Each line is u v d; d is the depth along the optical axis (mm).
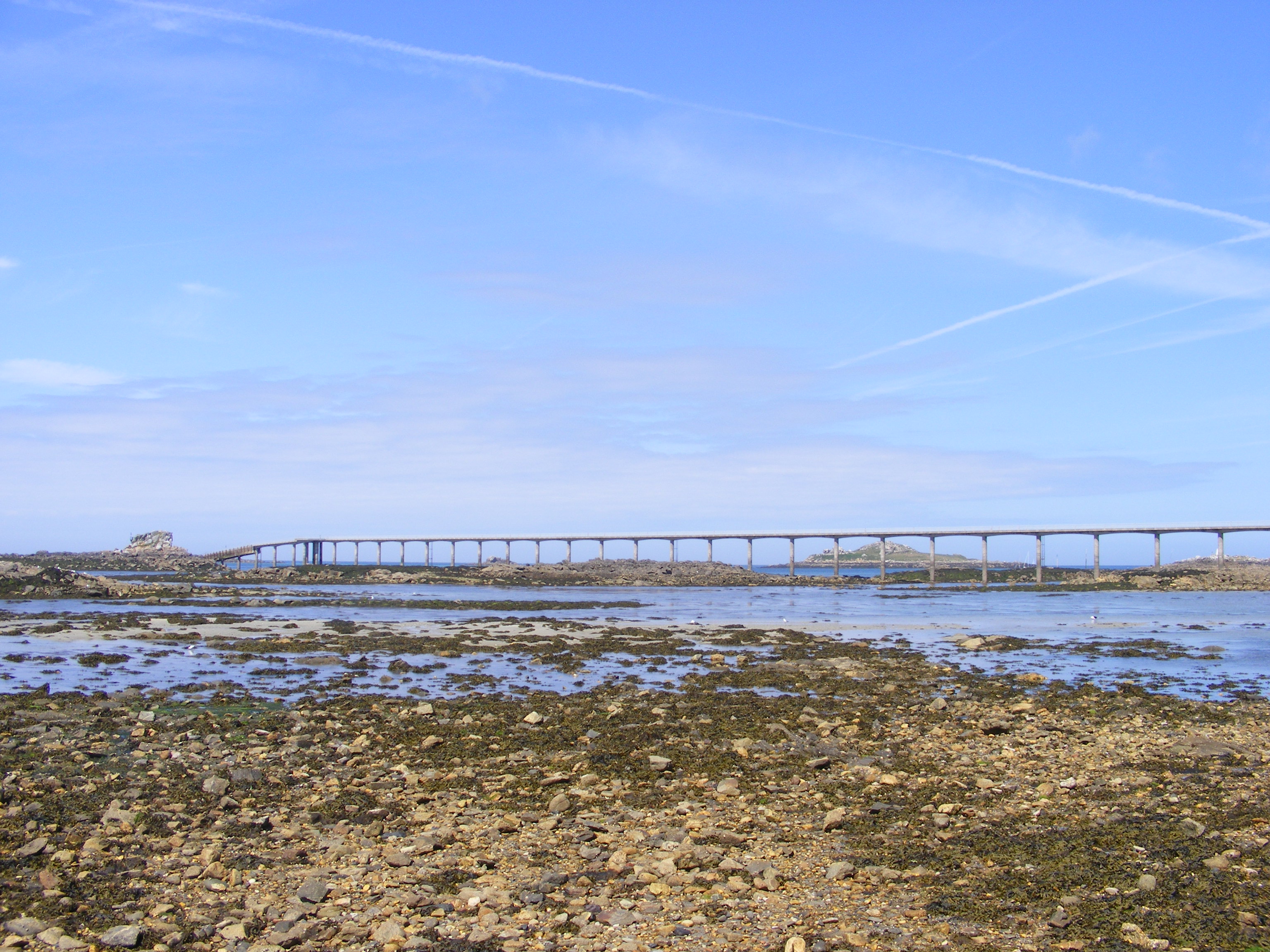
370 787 24047
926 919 15773
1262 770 25859
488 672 47875
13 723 31891
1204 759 27266
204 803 22234
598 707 36219
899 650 58719
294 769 25875
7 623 73062
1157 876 17562
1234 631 75438
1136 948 14602
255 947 14367
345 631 68750
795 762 27031
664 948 14531
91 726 31484
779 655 54969
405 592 141875
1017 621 85438
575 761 27016
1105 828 20625
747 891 16953
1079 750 28516
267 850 18984
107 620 75562
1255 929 15156
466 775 25391
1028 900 16609
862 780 25125
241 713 34969
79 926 15086
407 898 16359
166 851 18812
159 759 26906
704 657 53594
